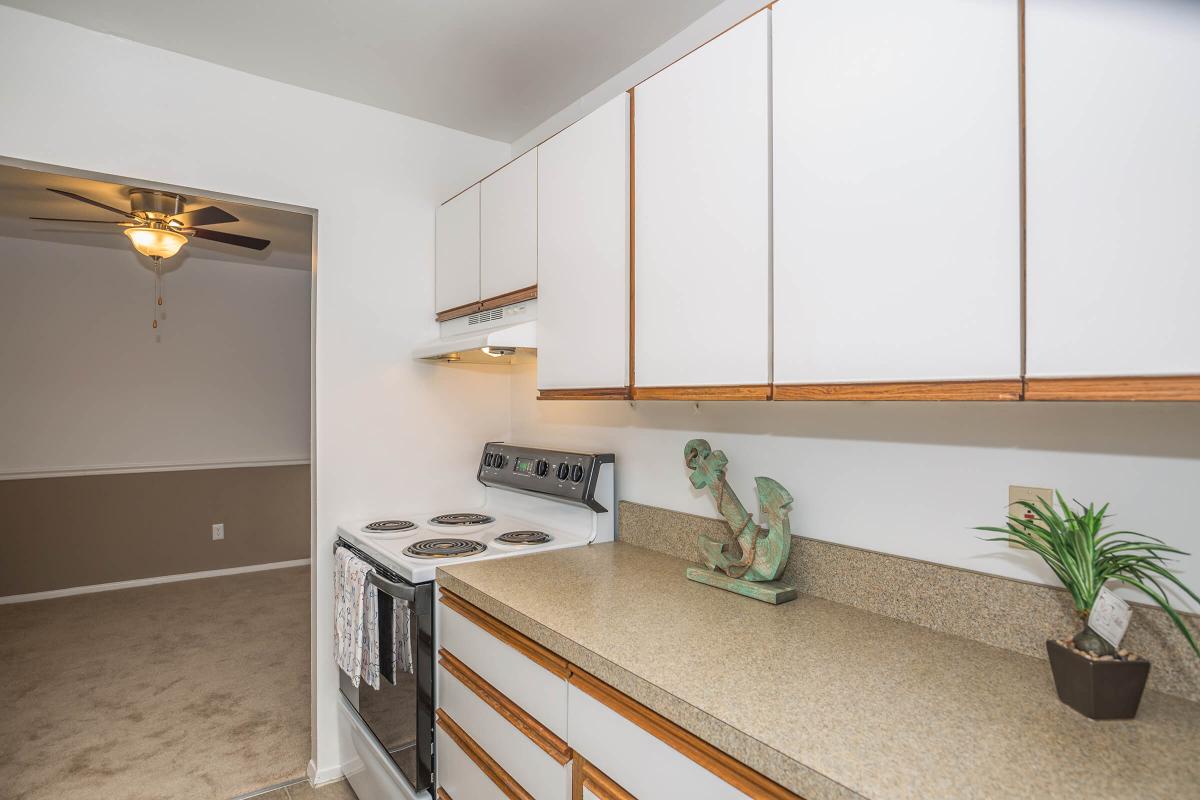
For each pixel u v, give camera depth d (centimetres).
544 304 186
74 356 430
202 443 477
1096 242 80
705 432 181
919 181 97
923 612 128
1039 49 85
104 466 441
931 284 96
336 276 234
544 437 253
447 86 225
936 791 73
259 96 218
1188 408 98
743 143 126
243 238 333
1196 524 97
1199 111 72
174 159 202
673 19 184
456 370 262
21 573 416
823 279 111
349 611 200
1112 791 73
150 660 329
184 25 187
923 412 131
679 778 98
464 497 264
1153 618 100
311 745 247
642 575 165
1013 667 108
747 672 106
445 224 247
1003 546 119
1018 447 117
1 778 223
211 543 482
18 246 411
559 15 183
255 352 497
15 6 177
